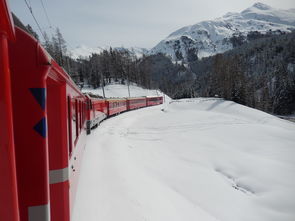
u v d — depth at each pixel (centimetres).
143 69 10712
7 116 169
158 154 1670
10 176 172
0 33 160
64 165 320
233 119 3816
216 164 1599
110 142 1436
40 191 228
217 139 2406
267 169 1467
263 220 913
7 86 169
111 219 532
